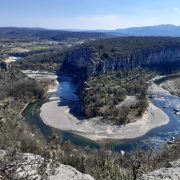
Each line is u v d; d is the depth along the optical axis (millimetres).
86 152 115938
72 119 178625
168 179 24156
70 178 20375
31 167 14906
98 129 164000
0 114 15156
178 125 170750
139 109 188500
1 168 13336
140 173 26469
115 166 29172
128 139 150000
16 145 14797
